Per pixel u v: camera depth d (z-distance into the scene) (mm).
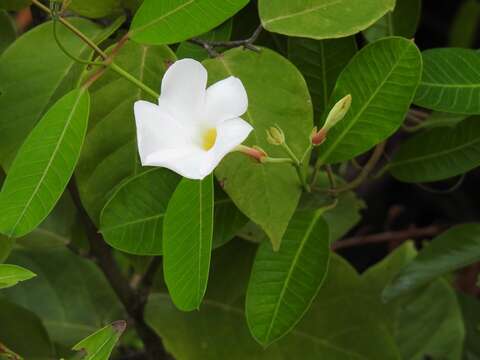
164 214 571
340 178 698
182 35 532
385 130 566
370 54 558
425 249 642
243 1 530
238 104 506
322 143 575
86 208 587
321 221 593
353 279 697
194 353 694
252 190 549
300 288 580
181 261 523
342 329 695
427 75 588
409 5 627
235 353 693
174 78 510
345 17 557
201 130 510
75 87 572
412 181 634
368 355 691
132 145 585
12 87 591
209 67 568
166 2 536
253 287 580
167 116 507
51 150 527
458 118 659
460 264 634
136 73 578
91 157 583
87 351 518
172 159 493
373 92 563
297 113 561
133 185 577
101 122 582
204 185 524
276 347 692
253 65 568
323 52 623
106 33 577
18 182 524
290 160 541
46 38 599
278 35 650
